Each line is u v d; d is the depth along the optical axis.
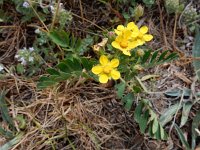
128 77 0.17
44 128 0.18
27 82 0.19
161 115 0.18
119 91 0.17
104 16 0.20
